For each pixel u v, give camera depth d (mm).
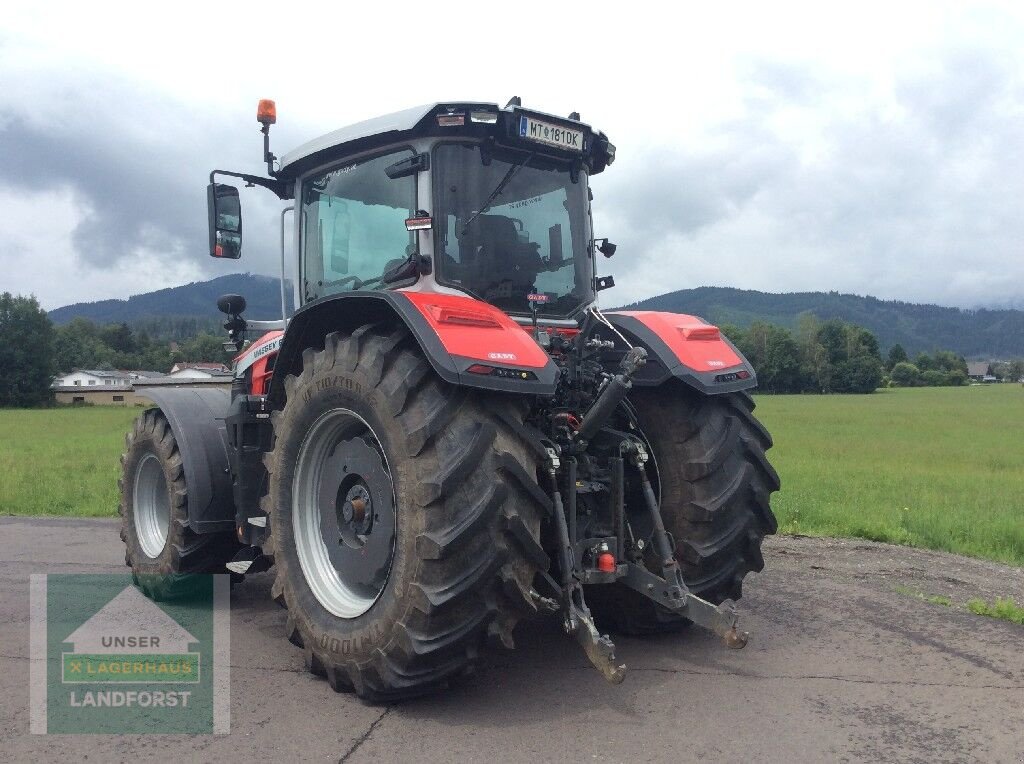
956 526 7527
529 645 4324
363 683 3482
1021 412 40844
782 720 3309
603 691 3650
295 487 4023
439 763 2959
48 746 3148
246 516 4883
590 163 4684
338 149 4395
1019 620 4660
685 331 4363
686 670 3918
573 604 3502
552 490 3584
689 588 4188
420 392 3408
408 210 4078
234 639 4523
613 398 3662
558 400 3980
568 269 4488
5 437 25484
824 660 4039
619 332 4262
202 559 5305
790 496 9453
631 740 3135
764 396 77562
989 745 3072
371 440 3766
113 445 21500
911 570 6008
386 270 4180
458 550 3223
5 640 4516
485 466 3295
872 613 4855
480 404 3398
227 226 4930
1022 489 10641
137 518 5867
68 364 109562
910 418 34875
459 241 4051
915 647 4227
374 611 3455
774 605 5035
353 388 3605
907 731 3199
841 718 3324
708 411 4254
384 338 3613
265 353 4973
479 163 4141
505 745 3104
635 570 3855
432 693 3576
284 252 5031
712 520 4121
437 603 3186
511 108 3986
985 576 5863
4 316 71250
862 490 10297
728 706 3461
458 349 3273
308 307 3941
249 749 3102
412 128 3963
